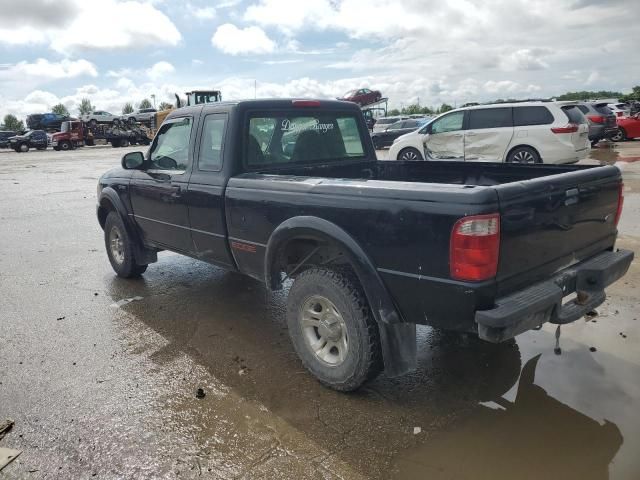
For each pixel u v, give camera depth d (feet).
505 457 8.85
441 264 8.78
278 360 12.62
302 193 10.94
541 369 11.69
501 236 8.53
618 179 11.69
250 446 9.36
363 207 9.73
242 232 12.67
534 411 10.13
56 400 11.03
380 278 9.67
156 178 15.71
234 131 13.08
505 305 8.64
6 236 27.30
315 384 11.42
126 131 129.80
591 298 10.37
